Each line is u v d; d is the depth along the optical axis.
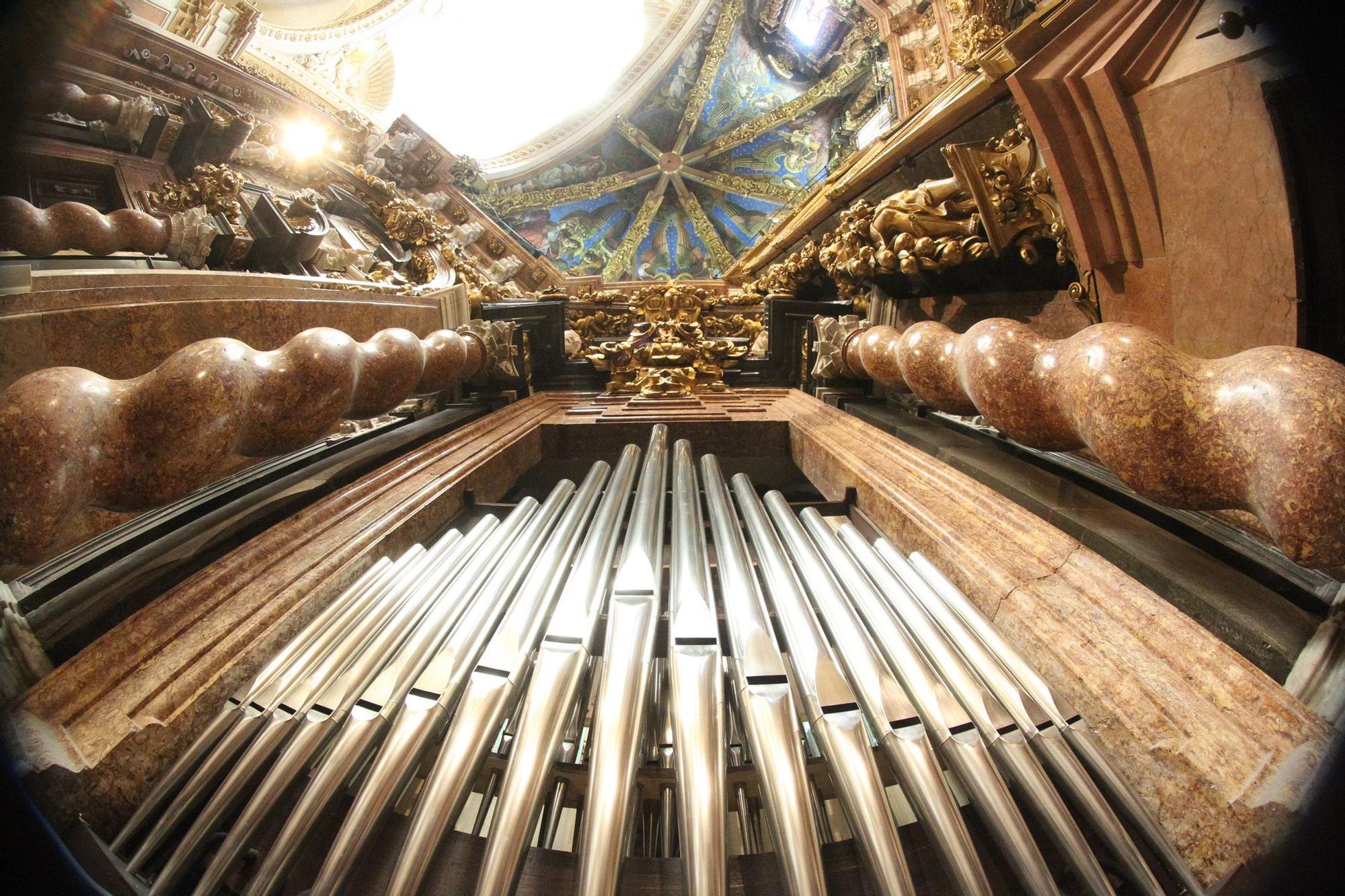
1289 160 1.86
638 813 1.84
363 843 1.15
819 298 6.34
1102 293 2.65
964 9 3.59
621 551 2.13
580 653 1.52
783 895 1.23
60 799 1.17
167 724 1.37
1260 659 1.39
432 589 1.95
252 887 1.09
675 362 5.15
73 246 2.84
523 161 12.52
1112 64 2.22
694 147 13.30
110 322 2.24
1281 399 1.14
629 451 3.49
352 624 1.72
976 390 1.84
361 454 2.94
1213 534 1.77
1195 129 2.11
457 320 4.70
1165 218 2.33
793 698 1.53
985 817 1.15
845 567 2.08
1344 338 1.91
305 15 8.37
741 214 13.70
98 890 1.10
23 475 1.21
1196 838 1.12
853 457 3.11
